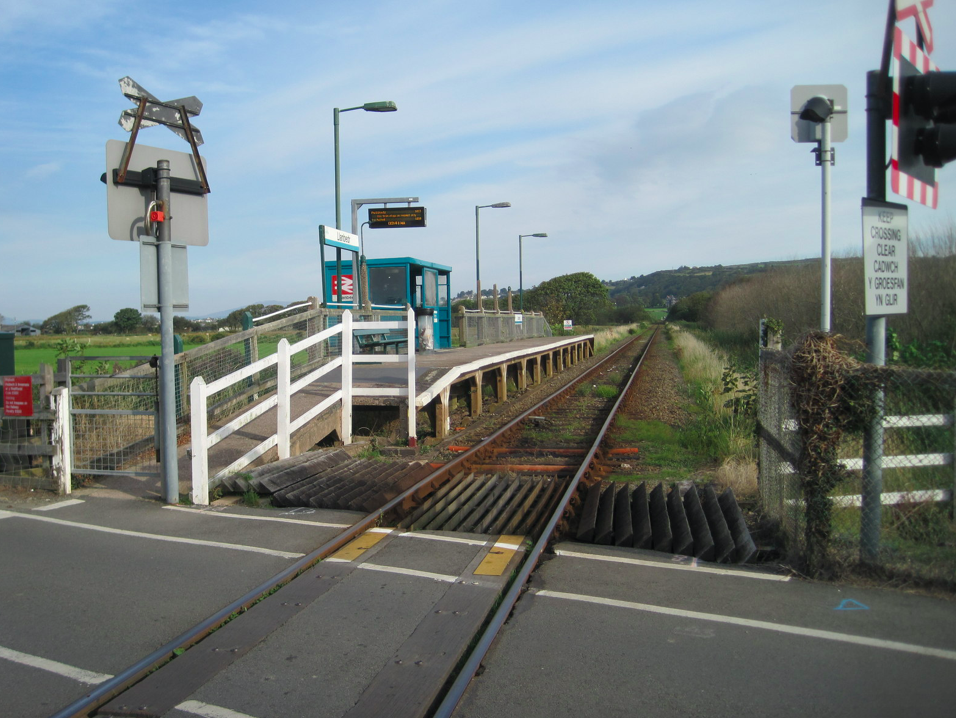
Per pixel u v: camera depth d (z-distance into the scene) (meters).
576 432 11.68
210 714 3.15
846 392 4.68
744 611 4.22
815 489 4.74
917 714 3.10
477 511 6.47
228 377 7.42
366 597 4.47
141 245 6.67
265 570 5.00
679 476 8.15
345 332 10.06
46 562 5.19
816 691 3.30
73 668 3.59
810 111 6.58
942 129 4.55
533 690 3.34
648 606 4.30
